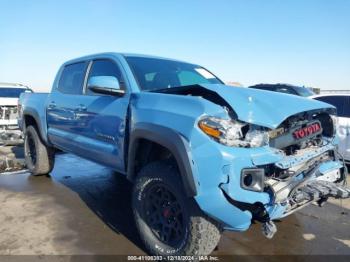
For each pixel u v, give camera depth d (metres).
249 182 2.49
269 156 2.54
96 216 4.00
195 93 2.95
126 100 3.40
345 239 3.51
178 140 2.61
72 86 4.64
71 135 4.43
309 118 2.98
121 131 3.38
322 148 3.03
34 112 5.46
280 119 2.58
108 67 3.97
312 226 3.82
